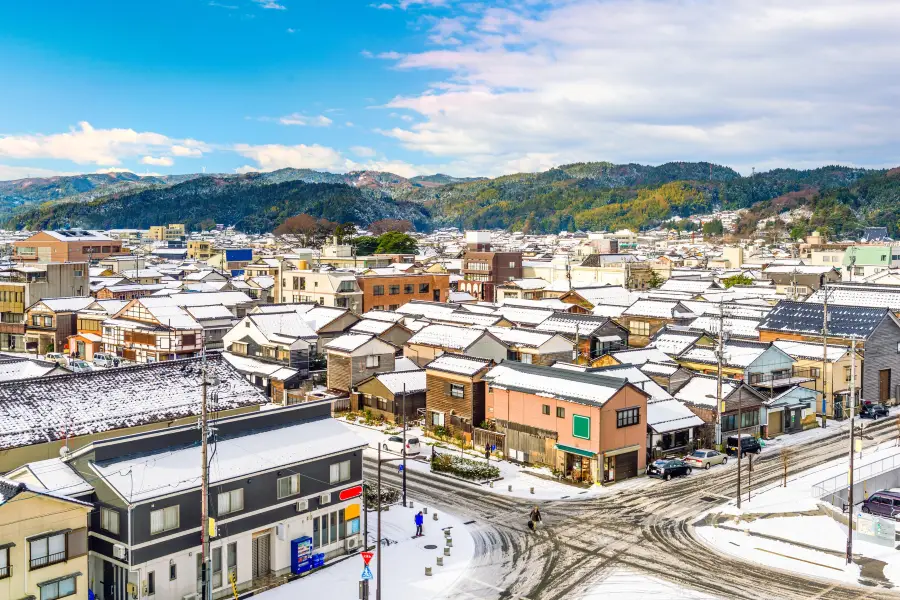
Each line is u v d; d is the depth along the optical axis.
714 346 68.19
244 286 123.75
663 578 33.28
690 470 49.62
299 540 33.97
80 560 27.83
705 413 54.88
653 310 90.25
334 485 36.00
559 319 81.06
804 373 66.50
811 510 41.97
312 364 75.81
